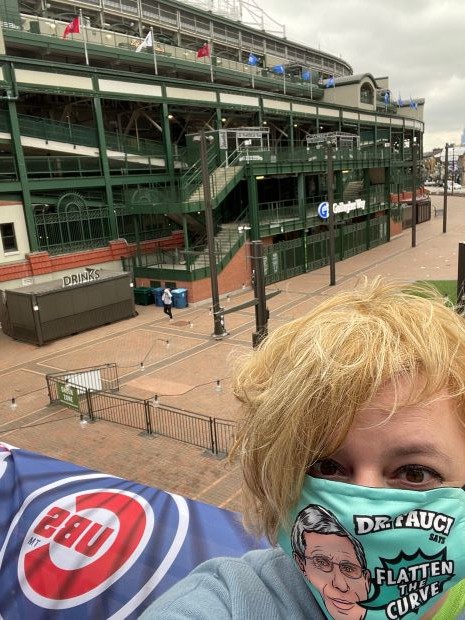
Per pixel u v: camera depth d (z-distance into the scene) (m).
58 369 19.22
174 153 34.06
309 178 46.84
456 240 45.41
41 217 27.20
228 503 10.09
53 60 35.53
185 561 2.97
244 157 31.44
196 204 28.03
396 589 0.87
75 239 28.75
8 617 3.07
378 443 0.85
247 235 32.06
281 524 0.98
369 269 34.81
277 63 61.41
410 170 63.50
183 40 49.91
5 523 3.64
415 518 0.84
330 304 1.02
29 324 22.39
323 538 0.89
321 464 0.92
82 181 28.62
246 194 36.31
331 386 0.84
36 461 4.30
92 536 3.33
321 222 37.09
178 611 0.96
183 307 27.52
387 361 0.83
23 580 3.19
